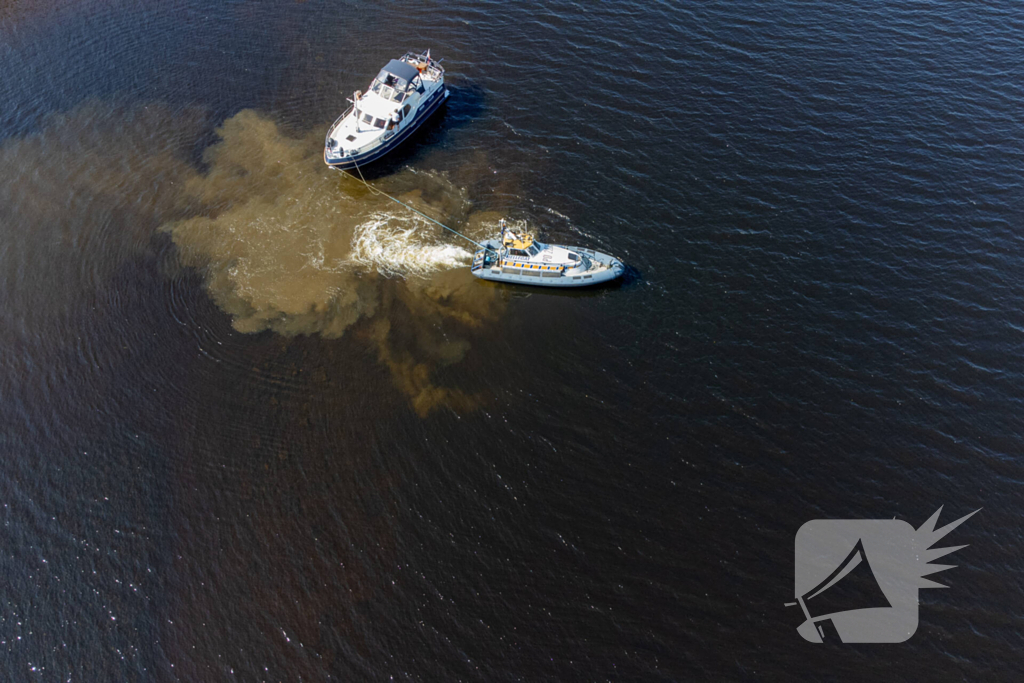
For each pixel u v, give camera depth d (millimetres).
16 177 65625
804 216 62031
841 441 48375
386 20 82312
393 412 50156
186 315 55688
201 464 47625
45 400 50812
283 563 43406
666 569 42875
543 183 65312
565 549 43750
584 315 56062
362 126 67375
